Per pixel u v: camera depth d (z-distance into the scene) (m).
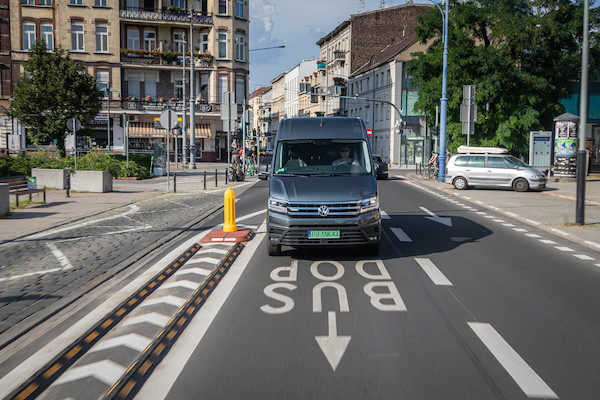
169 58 54.94
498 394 4.04
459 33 37.16
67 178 19.56
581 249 10.22
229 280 7.66
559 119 29.59
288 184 9.05
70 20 51.91
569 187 26.25
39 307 6.29
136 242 10.66
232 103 23.47
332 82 81.88
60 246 10.24
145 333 5.41
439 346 5.04
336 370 4.48
